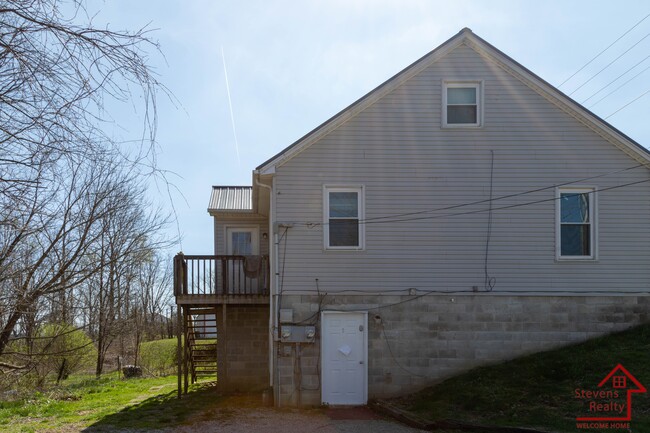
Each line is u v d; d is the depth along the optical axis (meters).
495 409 10.01
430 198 12.64
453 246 12.55
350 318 12.30
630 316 12.55
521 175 12.77
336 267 12.35
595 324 12.50
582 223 12.83
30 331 11.77
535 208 12.71
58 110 4.39
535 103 12.96
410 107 12.85
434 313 12.38
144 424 10.37
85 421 10.82
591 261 12.66
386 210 12.57
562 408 9.49
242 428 9.88
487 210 12.66
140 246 19.81
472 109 13.02
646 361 10.78
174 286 13.84
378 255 12.44
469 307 12.43
